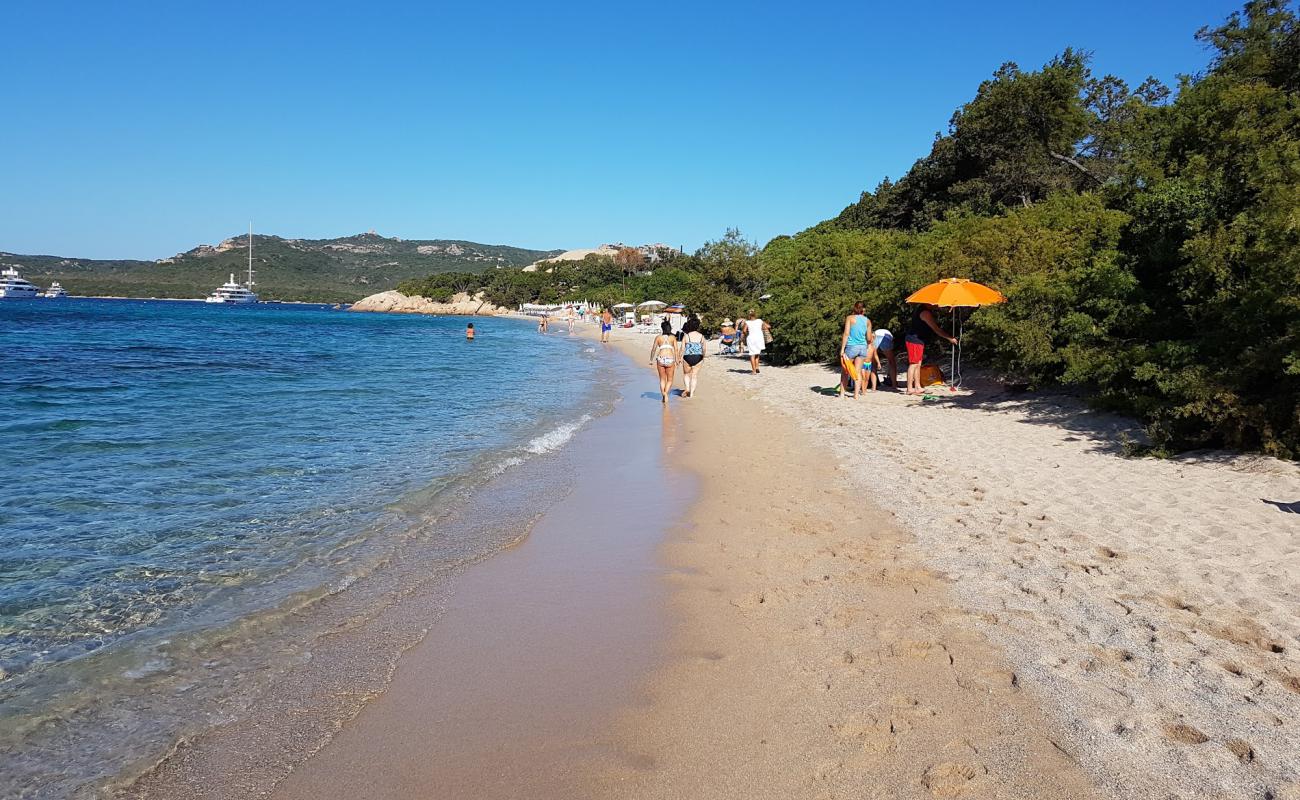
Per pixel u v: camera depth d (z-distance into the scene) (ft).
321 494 25.85
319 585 17.61
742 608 16.37
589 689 12.94
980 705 12.00
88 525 21.86
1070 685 12.46
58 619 15.56
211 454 32.35
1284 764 10.16
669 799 9.94
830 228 174.81
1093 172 99.71
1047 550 19.03
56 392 54.49
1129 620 14.78
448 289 516.32
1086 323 36.68
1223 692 12.02
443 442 36.32
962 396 47.52
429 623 15.64
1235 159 36.24
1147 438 29.86
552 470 30.45
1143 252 37.22
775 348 81.25
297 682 13.17
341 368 82.38
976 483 26.17
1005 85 103.86
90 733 11.56
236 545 20.33
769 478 28.60
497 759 10.92
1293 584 15.94
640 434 39.29
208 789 10.21
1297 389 25.59
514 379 73.36
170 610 16.10
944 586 17.06
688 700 12.53
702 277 121.80
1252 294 27.61
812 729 11.55
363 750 11.15
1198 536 19.30
